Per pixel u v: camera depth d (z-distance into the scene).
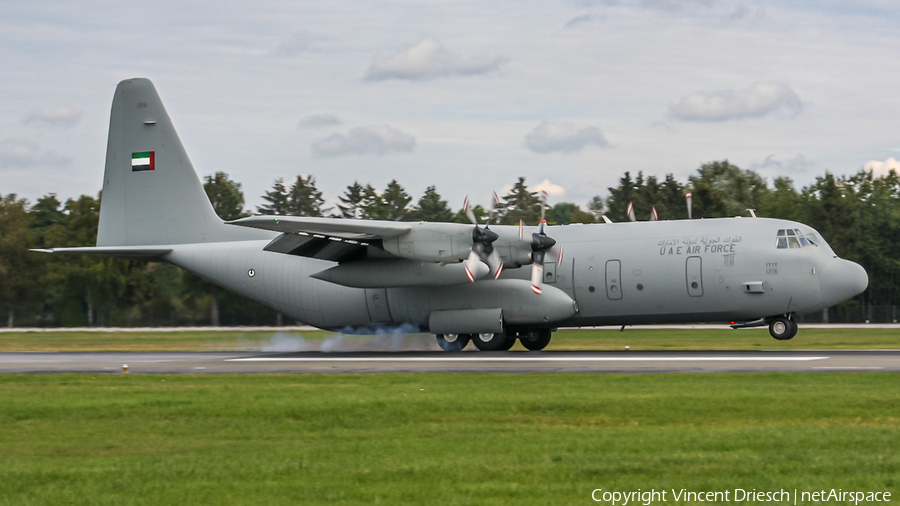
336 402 51.69
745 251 87.44
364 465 34.69
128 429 44.69
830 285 85.75
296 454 37.22
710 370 66.25
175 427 45.12
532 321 91.69
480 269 85.31
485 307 92.31
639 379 60.94
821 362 72.19
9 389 62.03
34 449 39.28
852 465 33.69
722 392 53.19
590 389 55.84
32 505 29.72
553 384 59.03
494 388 57.44
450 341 96.75
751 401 49.41
